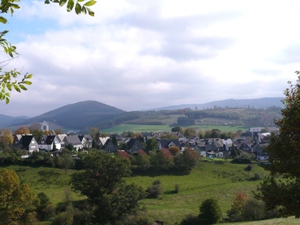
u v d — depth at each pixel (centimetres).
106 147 9638
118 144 10150
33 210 3697
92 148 9231
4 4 394
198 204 5106
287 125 1316
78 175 3872
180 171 6925
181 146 10650
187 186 6053
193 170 7138
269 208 1385
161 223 4150
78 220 3647
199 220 4056
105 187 3856
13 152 7462
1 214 3161
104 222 3656
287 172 1338
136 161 6812
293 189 1332
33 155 7000
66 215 3653
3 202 3175
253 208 3800
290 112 1319
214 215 3950
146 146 9694
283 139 1342
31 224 3478
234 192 5772
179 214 4475
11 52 467
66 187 5609
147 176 6531
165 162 6869
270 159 1413
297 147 1300
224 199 5381
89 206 3894
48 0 393
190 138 13588
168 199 5300
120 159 3950
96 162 3825
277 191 1357
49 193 5225
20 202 3259
